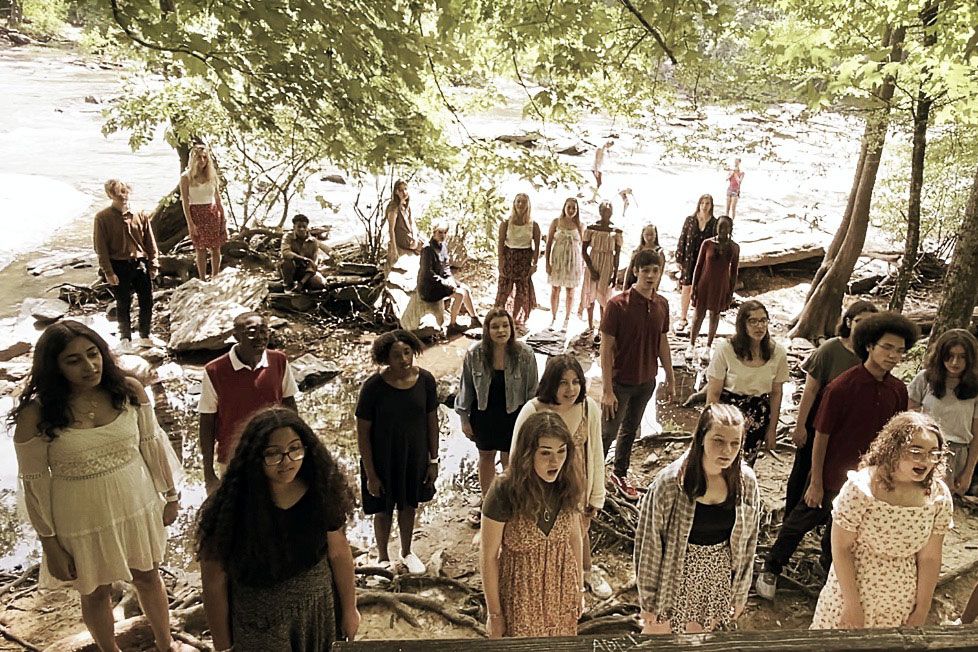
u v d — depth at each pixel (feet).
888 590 11.12
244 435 9.55
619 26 18.34
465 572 17.40
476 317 32.48
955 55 19.71
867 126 27.96
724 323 34.78
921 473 10.50
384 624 15.43
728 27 22.41
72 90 89.66
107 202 48.91
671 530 12.00
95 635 12.61
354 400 26.16
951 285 20.57
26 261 37.60
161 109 32.58
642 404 19.67
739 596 12.30
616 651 4.70
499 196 18.75
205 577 9.77
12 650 14.17
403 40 13.64
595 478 14.88
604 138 73.36
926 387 17.03
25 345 28.32
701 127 30.37
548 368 14.12
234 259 37.32
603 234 30.58
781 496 20.44
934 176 37.47
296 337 30.45
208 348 28.55
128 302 28.58
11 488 20.26
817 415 15.15
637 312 18.63
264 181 41.98
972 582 16.94
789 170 62.18
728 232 29.48
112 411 11.60
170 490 12.73
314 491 9.76
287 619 9.78
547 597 11.35
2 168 54.80
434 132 16.35
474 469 22.35
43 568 12.09
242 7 12.15
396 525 19.35
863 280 39.42
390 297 32.99
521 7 15.16
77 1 12.88
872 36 22.15
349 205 49.90
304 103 13.26
